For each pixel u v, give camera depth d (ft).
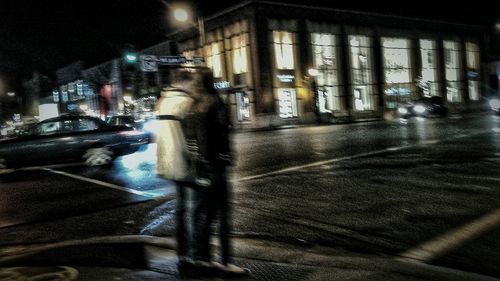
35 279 13.41
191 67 12.55
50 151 44.55
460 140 48.16
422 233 17.03
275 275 12.93
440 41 181.88
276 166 36.99
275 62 136.67
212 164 12.34
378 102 161.99
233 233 18.40
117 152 46.65
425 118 107.76
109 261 14.92
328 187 26.63
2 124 259.39
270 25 135.85
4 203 28.78
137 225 20.86
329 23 149.38
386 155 39.32
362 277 12.46
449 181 26.09
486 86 200.95
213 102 12.23
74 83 259.80
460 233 16.65
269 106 134.41
